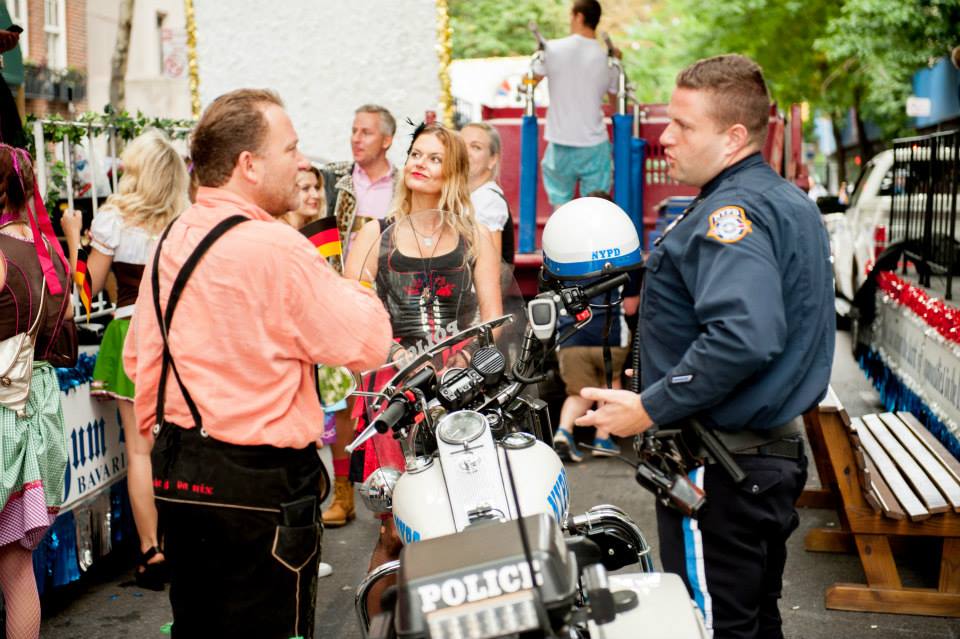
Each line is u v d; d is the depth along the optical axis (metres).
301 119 9.05
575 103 8.02
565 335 3.09
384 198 6.68
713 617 2.97
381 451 3.43
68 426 4.68
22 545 3.87
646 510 5.98
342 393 4.21
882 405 8.52
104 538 5.07
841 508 5.30
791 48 24.30
